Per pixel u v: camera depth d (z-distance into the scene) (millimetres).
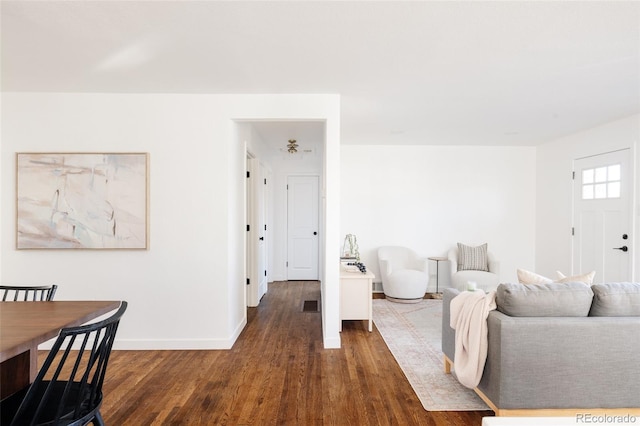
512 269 5938
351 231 5961
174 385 2656
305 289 6145
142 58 2578
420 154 5953
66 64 2680
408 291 5133
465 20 2045
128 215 3330
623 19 2023
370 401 2439
